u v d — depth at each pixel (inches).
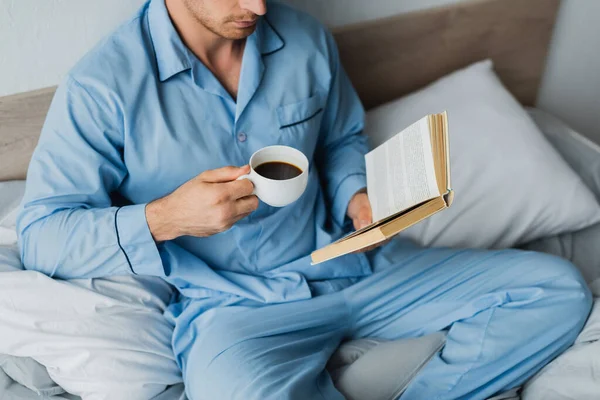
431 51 71.7
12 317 45.6
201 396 44.9
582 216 60.7
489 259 52.0
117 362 46.0
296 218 51.8
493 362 45.9
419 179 41.0
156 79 46.3
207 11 44.2
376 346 48.6
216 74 48.6
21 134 56.0
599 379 44.0
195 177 43.6
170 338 49.6
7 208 55.0
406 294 51.2
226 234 49.3
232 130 48.4
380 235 39.9
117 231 44.9
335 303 50.4
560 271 48.6
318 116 53.1
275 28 51.3
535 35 76.2
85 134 45.4
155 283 51.6
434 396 45.2
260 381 43.0
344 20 66.2
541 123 74.8
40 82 55.3
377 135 64.3
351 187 54.2
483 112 64.5
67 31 54.1
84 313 46.7
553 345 47.2
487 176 60.7
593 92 84.5
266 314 48.4
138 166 46.9
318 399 43.4
